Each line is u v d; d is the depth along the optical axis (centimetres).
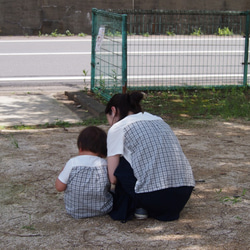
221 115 796
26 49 1559
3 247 369
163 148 395
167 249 364
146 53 1423
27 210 434
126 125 402
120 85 859
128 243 374
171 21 1867
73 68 1279
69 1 1905
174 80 1123
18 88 1050
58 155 582
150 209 404
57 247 369
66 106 897
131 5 1903
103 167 411
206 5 1938
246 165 554
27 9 1878
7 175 514
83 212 416
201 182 502
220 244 372
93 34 959
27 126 748
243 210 436
